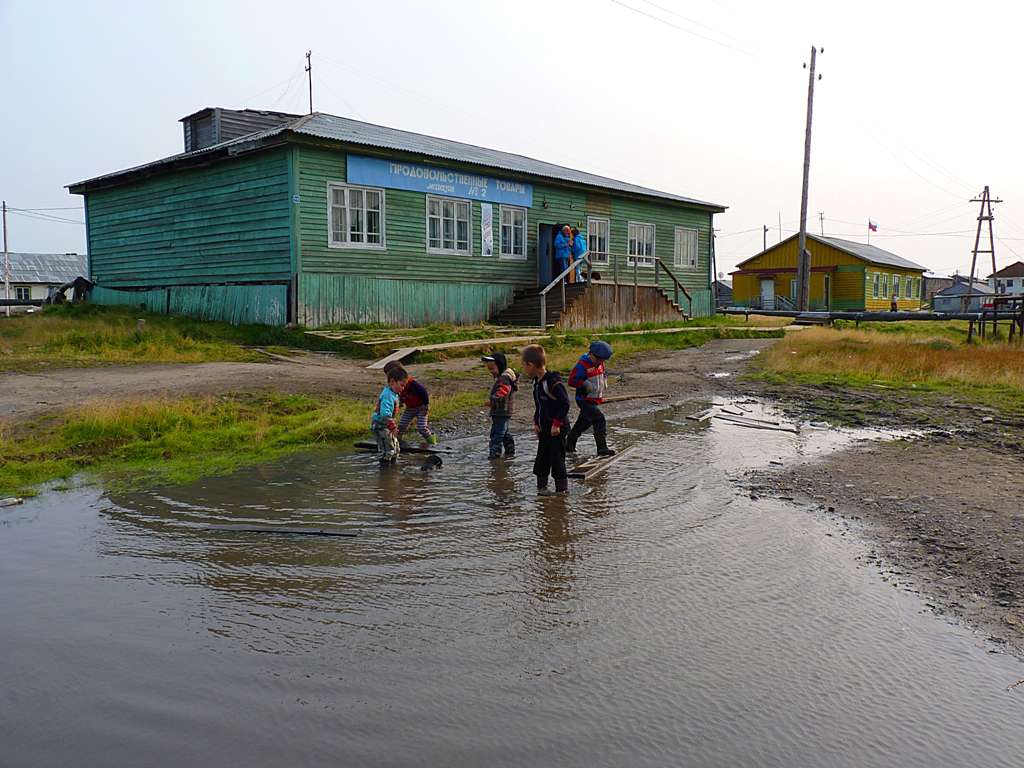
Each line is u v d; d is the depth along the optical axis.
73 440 8.12
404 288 20.77
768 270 52.03
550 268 25.27
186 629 4.08
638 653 3.88
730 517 6.17
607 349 8.28
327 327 18.69
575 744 3.12
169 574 4.84
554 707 3.38
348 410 10.18
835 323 30.12
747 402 12.40
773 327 27.45
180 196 21.66
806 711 3.39
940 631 4.18
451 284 22.09
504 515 6.16
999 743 3.20
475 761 2.99
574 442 8.62
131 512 6.12
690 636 4.08
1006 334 25.69
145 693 3.44
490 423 10.09
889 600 4.57
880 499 6.69
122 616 4.23
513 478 7.37
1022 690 3.61
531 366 6.79
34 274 56.66
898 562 5.18
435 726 3.22
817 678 3.68
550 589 4.68
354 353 16.22
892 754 3.11
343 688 3.50
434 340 16.98
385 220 20.36
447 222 22.12
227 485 6.97
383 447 7.83
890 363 15.91
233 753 3.02
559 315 22.11
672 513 6.25
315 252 18.80
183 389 10.79
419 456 8.33
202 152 19.94
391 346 16.27
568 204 25.86
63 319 19.84
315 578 4.80
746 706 3.42
